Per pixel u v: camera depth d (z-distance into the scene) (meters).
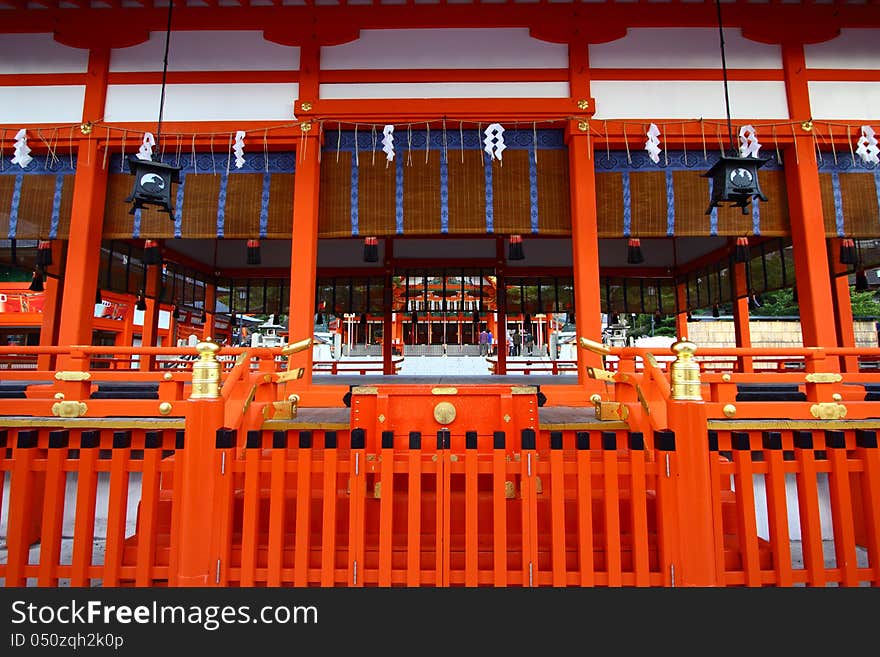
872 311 18.39
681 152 5.41
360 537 2.32
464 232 5.34
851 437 2.62
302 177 5.19
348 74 5.36
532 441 2.36
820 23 5.31
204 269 11.45
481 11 5.35
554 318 26.66
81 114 5.38
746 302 9.45
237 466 2.40
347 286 11.46
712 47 5.40
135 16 5.36
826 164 5.29
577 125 5.18
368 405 2.78
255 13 5.33
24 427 2.55
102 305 12.23
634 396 3.22
